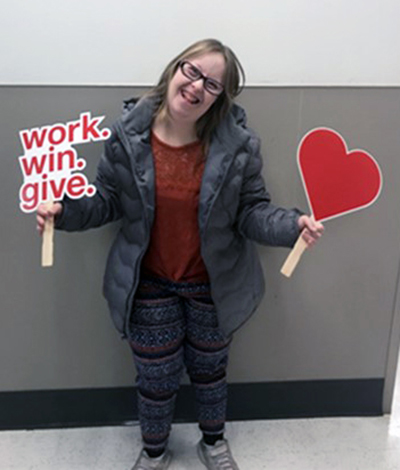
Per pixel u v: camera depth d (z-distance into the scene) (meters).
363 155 1.38
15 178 1.44
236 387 1.74
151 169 1.20
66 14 1.30
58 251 1.54
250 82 1.39
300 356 1.71
